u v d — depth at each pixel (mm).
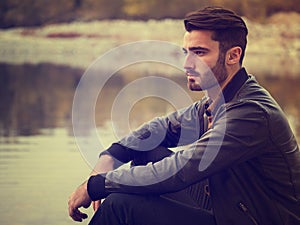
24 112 6836
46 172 3971
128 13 16406
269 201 1985
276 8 15430
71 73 11477
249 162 1975
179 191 2076
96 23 16531
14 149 4711
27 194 3463
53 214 3117
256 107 1926
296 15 15383
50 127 5789
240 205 1973
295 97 7746
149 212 2000
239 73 2010
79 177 3861
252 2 15492
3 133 5469
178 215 2004
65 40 16312
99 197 2062
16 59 15039
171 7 16031
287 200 1997
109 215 2023
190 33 2000
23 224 2947
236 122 1922
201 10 1999
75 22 16703
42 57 15508
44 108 7156
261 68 12070
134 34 15680
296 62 13539
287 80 9797
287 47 14891
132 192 2010
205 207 2098
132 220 2010
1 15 16875
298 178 2004
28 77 10836
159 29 15609
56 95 8297
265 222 1990
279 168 1969
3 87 9312
